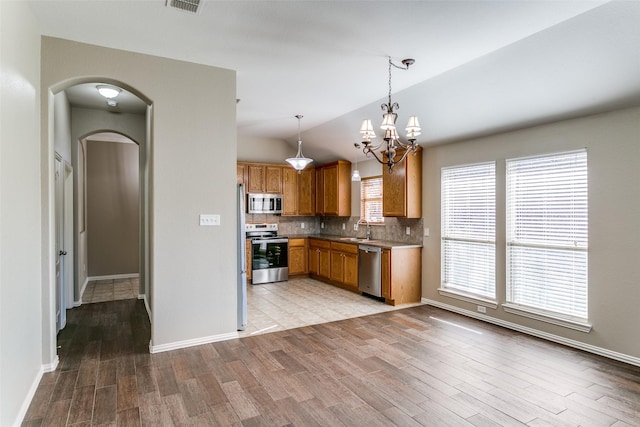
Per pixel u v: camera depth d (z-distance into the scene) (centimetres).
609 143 335
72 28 282
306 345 364
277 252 696
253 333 398
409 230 569
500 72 335
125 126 539
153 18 266
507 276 426
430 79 381
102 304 523
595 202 346
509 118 394
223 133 365
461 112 416
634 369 310
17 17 227
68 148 484
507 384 282
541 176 394
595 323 346
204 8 251
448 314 480
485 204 454
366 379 290
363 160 671
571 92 324
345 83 397
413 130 312
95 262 702
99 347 354
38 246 284
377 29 278
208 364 315
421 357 335
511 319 420
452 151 496
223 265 369
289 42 303
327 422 230
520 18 258
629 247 323
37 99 283
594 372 304
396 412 242
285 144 750
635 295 319
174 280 346
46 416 234
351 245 604
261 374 297
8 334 208
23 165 244
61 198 414
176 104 343
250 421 231
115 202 714
